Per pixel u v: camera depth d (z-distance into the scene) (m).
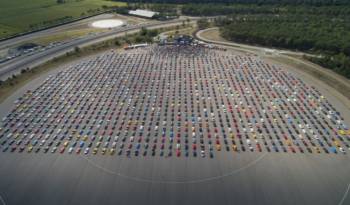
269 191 121.50
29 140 147.75
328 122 159.88
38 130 154.50
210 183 124.94
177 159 136.50
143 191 121.69
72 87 192.12
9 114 166.00
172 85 194.12
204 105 174.12
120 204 116.44
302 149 142.12
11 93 185.00
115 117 164.12
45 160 135.88
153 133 152.25
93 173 129.50
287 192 121.06
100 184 124.62
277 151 141.00
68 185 124.12
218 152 140.50
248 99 179.88
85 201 117.62
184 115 165.38
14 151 141.00
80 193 120.88
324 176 127.75
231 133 152.00
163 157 137.50
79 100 179.12
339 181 125.44
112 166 132.75
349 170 130.50
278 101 177.75
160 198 118.88
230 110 169.75
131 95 183.88
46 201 117.69
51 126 157.25
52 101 177.88
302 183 124.75
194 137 149.38
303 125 157.88
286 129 155.12
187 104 175.00
